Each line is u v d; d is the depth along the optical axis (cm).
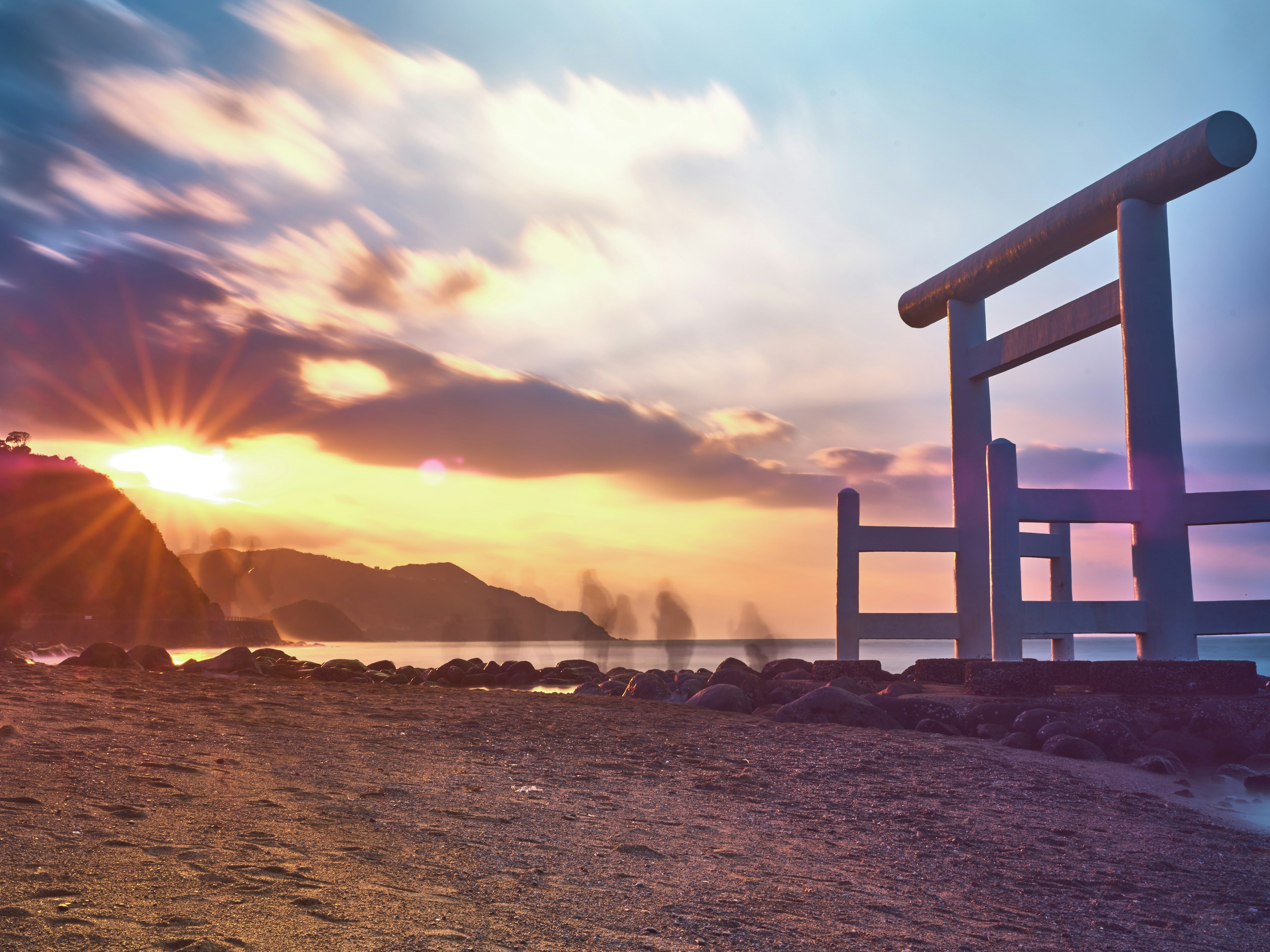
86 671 1495
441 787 724
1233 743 1422
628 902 457
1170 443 1848
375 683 2091
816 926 457
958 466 2361
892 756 1119
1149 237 1891
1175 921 559
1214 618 1838
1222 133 1758
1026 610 1855
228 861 437
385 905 396
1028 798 930
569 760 945
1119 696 1705
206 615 12756
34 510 11562
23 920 327
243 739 852
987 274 2305
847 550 2258
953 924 498
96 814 504
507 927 390
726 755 1055
